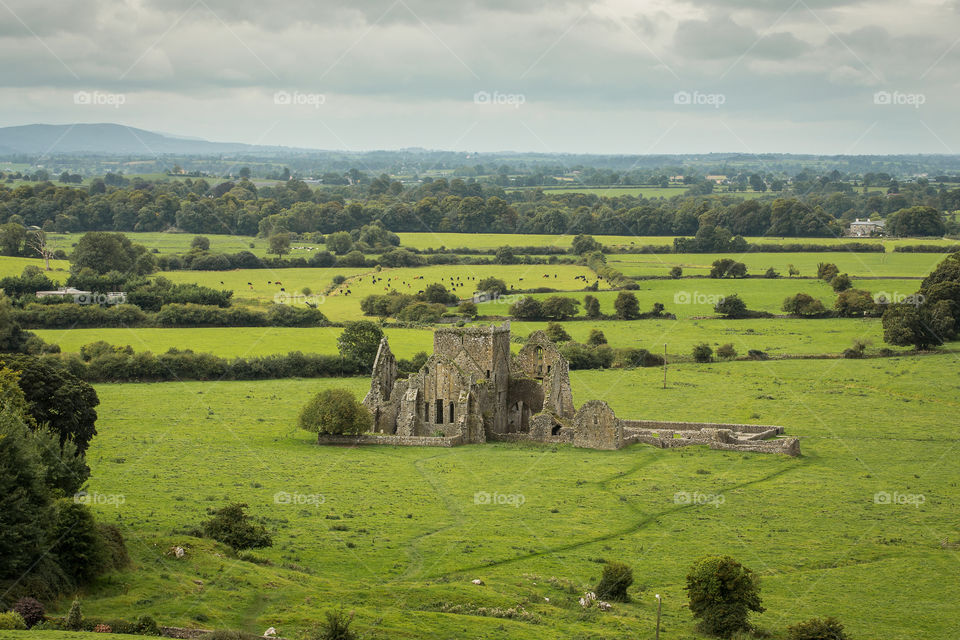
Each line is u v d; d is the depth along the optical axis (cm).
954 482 18638
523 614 11638
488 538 14775
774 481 18638
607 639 10962
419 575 13012
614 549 14488
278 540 14150
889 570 13738
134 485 16988
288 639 10362
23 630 9588
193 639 10106
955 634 11631
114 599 11019
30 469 11475
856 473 19262
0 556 10619
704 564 11900
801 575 13550
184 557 12581
